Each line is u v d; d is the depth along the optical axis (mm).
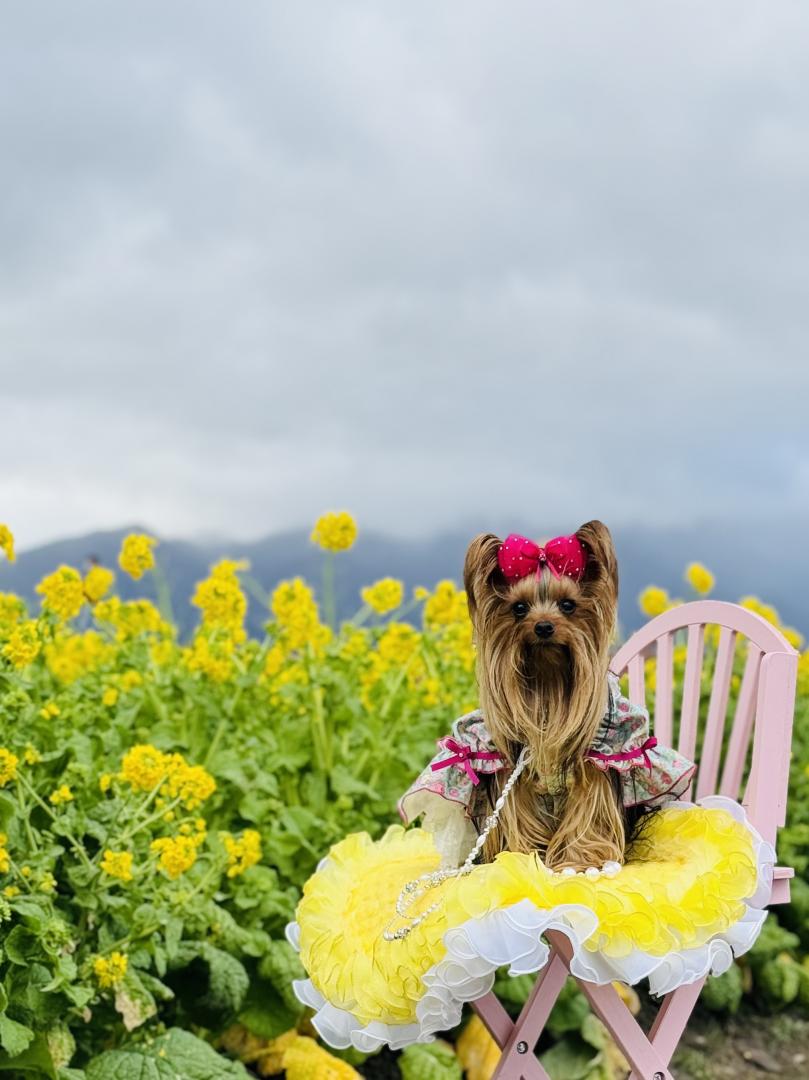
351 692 2443
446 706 2586
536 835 1413
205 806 2078
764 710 1462
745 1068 2416
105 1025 1690
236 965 1804
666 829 1419
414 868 1483
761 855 1378
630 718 1411
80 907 1673
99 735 1912
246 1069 1956
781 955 2709
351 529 2643
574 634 1354
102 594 2490
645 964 1239
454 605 2660
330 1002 1380
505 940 1226
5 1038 1422
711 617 1636
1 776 1536
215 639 2338
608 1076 2172
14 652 1680
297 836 2105
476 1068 2098
